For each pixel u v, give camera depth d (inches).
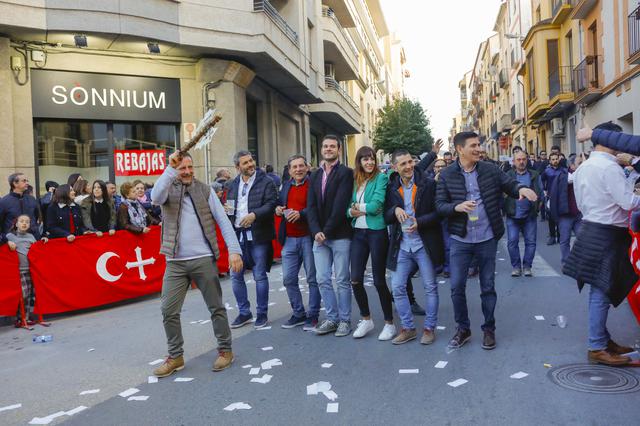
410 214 196.4
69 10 415.8
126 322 261.4
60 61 451.5
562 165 354.9
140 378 175.9
